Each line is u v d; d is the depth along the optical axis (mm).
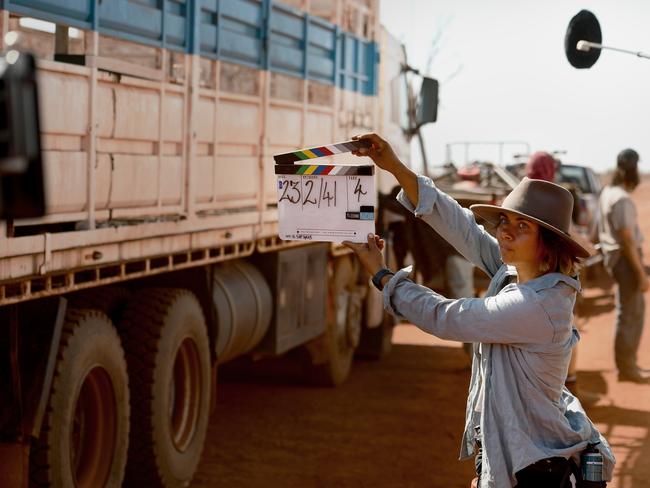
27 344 5293
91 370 5781
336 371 10680
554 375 3525
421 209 3852
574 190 17500
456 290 10961
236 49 7527
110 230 5648
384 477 7551
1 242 4637
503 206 3639
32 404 5191
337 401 10031
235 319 8094
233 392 10336
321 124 9672
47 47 8297
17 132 1872
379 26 11586
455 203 3934
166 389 6695
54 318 5316
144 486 6676
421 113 12102
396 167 3848
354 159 9656
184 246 6707
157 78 6238
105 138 5672
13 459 5199
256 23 7879
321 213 3693
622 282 10859
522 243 3568
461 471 7781
